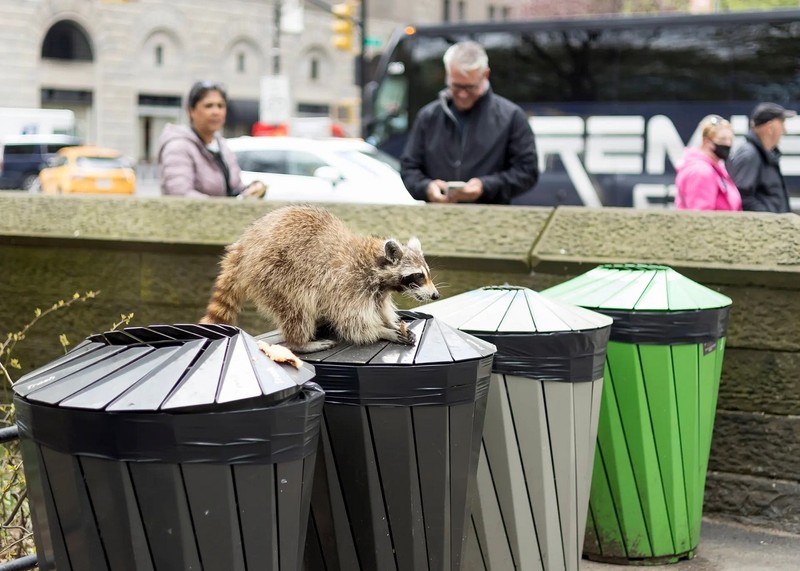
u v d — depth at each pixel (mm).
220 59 53500
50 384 2918
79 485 2809
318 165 15562
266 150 15859
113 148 49875
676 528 5168
